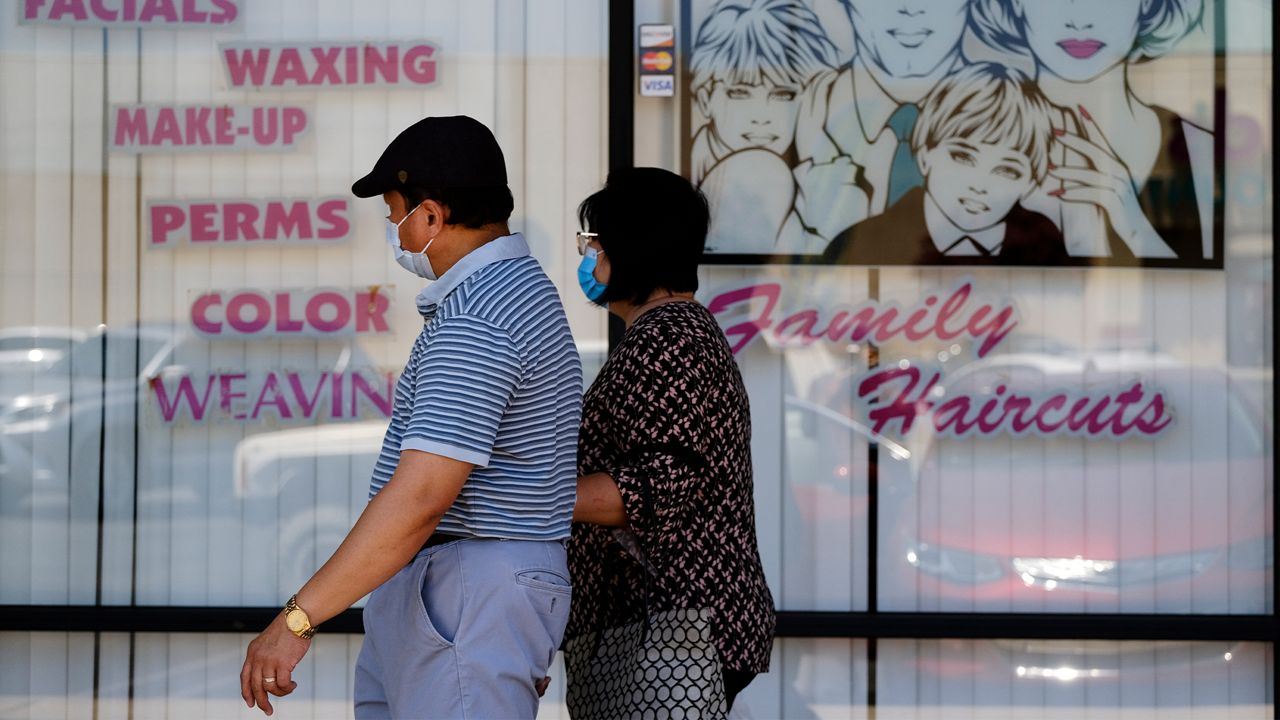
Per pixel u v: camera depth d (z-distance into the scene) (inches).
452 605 330.0
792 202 569.0
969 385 569.0
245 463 581.0
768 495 572.7
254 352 580.1
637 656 359.6
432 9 579.2
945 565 571.8
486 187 343.3
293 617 308.8
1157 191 567.2
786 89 569.0
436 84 578.6
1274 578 568.1
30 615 579.2
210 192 580.7
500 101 578.6
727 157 569.0
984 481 571.2
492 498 330.3
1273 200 566.6
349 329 578.6
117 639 587.5
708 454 362.3
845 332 569.6
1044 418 568.7
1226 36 565.3
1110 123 567.2
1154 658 574.2
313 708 584.7
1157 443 569.6
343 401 578.6
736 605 362.0
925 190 568.1
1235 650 573.9
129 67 580.1
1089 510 570.6
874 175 568.1
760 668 367.9
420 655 331.6
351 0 579.2
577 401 349.1
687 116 569.6
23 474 583.2
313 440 579.5
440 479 312.7
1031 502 571.2
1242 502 568.7
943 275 568.7
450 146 341.7
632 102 568.7
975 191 568.1
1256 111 565.9
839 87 569.6
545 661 342.3
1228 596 570.3
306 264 579.2
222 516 581.0
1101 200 567.5
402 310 577.9
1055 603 571.2
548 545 338.6
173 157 580.7
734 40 569.0
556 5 577.0
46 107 581.0
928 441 570.3
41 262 580.7
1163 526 569.6
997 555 571.2
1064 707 575.5
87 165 581.0
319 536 580.1
